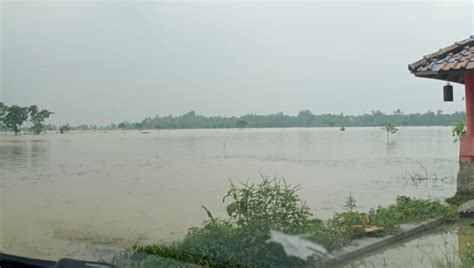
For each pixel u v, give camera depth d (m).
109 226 6.78
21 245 6.06
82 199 8.38
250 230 5.74
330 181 12.88
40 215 7.24
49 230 6.57
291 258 5.60
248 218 5.94
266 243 5.62
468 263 5.85
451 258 6.09
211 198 9.08
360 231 7.03
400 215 8.09
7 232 6.53
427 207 8.73
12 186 8.72
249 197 6.31
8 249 5.97
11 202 7.90
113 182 10.05
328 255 5.98
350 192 11.25
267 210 6.14
